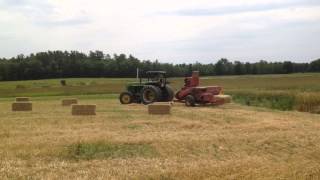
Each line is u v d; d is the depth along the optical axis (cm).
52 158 1323
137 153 1416
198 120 2295
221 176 1099
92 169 1177
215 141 1620
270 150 1511
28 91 6700
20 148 1449
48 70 12231
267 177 1089
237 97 4353
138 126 2041
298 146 1579
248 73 12950
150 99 3322
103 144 1520
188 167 1193
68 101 3469
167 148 1491
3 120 2272
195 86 3238
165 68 11688
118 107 3070
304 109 3356
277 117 2459
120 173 1129
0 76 11725
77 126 2036
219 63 12850
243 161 1289
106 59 13075
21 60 12356
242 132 1850
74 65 12444
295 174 1127
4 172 1134
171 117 2425
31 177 1094
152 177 1091
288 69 13188
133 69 12506
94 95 5541
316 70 13375
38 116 2481
